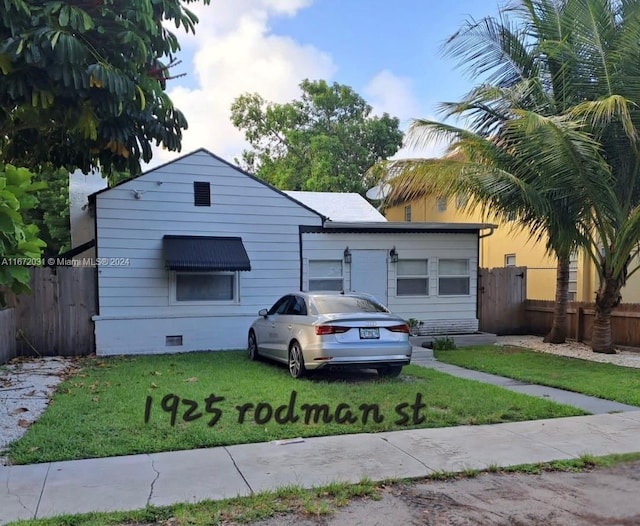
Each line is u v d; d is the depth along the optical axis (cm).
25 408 652
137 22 702
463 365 1007
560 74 1123
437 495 412
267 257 1250
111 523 356
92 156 870
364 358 805
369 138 3039
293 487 420
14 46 594
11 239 293
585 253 1232
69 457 484
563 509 387
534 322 1495
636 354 1132
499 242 1873
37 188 323
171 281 1179
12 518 361
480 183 1077
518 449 519
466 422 613
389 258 1341
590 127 1036
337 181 2750
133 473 448
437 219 2147
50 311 1112
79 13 629
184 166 1185
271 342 953
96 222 1131
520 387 812
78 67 631
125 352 1143
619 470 466
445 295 1389
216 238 1209
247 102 3288
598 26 1056
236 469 460
